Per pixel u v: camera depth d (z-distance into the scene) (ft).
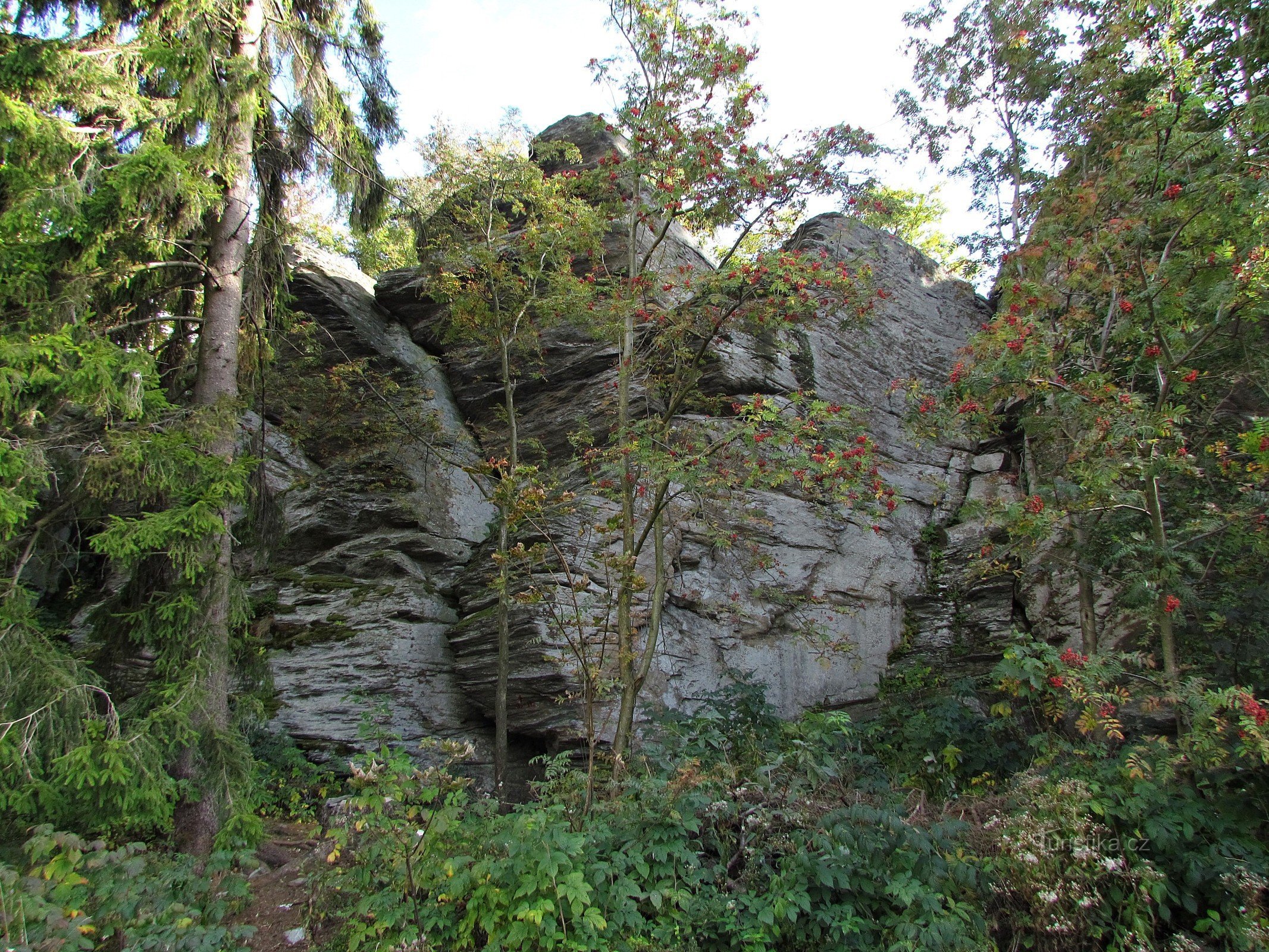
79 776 18.53
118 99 24.99
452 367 49.26
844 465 23.57
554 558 35.22
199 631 23.52
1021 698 28.58
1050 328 26.55
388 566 38.99
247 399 29.91
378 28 34.63
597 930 16.19
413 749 33.65
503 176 37.93
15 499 18.94
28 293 22.57
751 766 22.95
